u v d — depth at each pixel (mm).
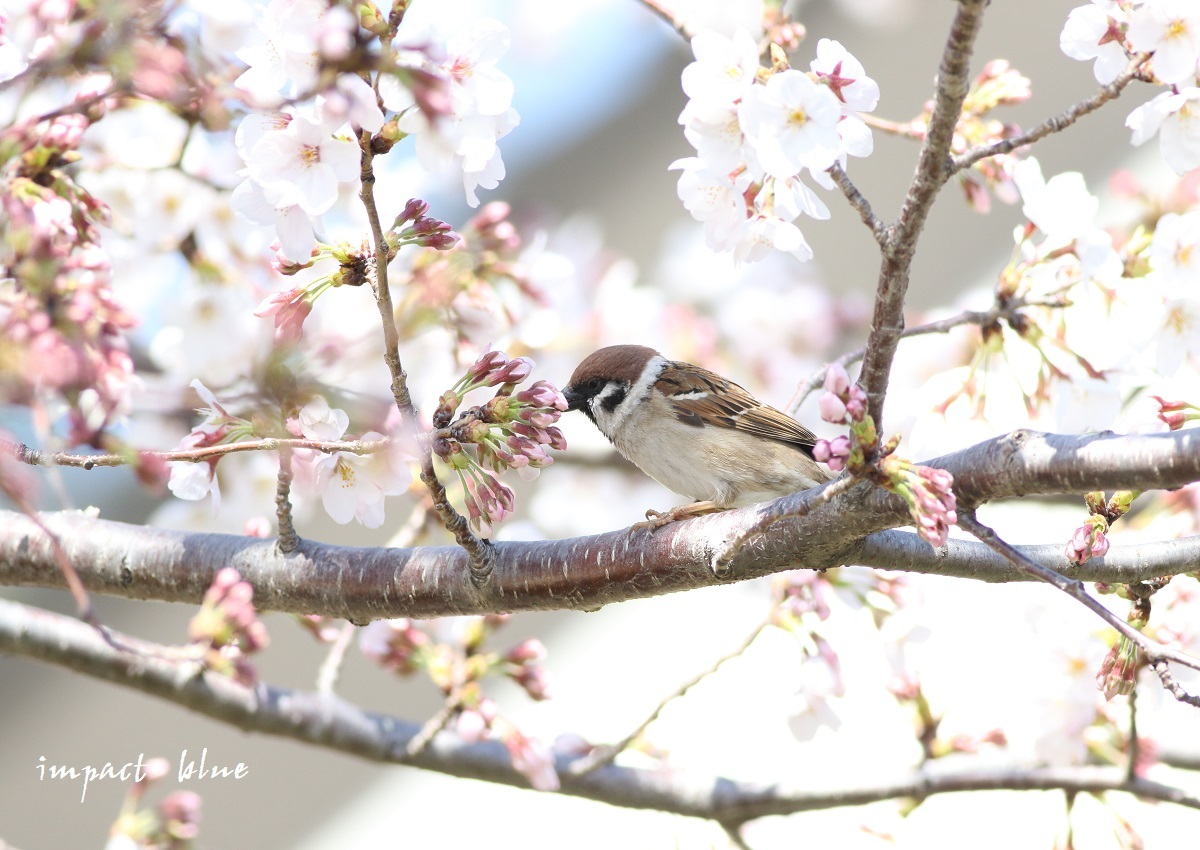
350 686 15336
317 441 5707
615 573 6840
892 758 13133
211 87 4707
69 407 5277
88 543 7547
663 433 9492
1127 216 8562
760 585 10102
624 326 11844
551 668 15227
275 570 7293
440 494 6289
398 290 9156
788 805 9445
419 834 14844
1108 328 7238
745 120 5387
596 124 16734
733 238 6086
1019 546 6801
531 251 8555
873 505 6074
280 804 14758
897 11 15367
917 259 15727
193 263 8414
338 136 5348
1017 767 9289
